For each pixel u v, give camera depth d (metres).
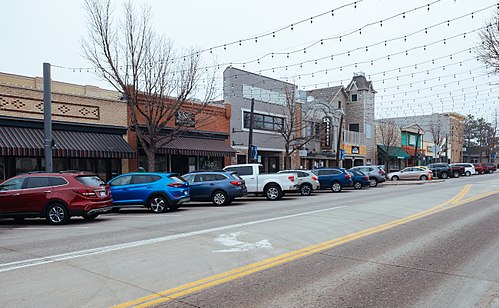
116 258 7.05
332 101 45.28
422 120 67.44
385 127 50.19
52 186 12.12
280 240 8.45
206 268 6.36
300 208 14.55
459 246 7.88
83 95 19.91
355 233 9.23
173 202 14.74
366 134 47.56
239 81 28.95
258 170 19.78
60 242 8.77
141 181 15.05
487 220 11.14
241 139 28.67
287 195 22.17
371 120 48.75
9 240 9.28
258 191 19.44
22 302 4.91
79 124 19.44
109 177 21.12
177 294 5.17
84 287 5.46
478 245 7.95
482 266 6.45
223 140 27.31
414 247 7.80
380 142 50.00
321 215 12.25
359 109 47.50
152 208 14.74
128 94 20.09
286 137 31.55
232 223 10.95
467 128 91.19
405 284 5.57
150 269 6.32
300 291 5.29
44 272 6.23
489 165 55.16
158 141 22.17
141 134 20.62
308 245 7.98
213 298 5.03
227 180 17.12
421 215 12.19
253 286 5.49
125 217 13.59
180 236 9.05
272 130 31.70
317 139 37.81
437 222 10.84
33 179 12.33
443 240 8.45
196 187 17.22
